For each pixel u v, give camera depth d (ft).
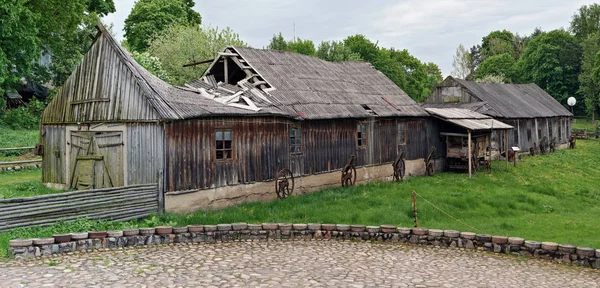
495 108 117.80
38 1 108.37
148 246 38.17
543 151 129.80
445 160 96.84
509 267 35.70
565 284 31.99
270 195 61.36
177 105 51.37
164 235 39.19
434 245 41.42
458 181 80.48
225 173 55.67
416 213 51.85
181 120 50.60
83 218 42.11
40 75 134.41
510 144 118.83
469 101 126.31
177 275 30.42
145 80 52.49
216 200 54.65
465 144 93.20
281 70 74.59
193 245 39.11
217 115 53.78
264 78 69.41
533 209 61.82
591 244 43.60
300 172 66.28
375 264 35.04
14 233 37.45
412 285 30.17
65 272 30.25
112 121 53.57
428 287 29.89
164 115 48.55
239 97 62.49
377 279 31.17
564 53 233.35
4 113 127.24
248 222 47.42
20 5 92.02
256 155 59.62
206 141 53.67
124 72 53.16
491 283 31.48
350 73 89.10
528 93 149.59
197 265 33.06
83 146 57.00
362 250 39.17
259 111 59.11
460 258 37.70
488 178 84.84
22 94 141.59
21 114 125.49
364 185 73.10
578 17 263.49
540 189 74.95
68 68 134.51
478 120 94.73
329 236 42.57
